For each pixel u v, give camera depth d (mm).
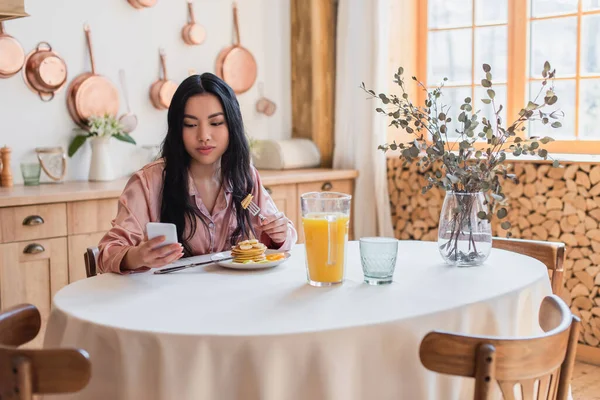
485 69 1958
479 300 1576
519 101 3818
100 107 3609
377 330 1390
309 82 4426
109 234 1964
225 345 1307
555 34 3699
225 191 2203
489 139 1925
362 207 4129
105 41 3654
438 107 4148
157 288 1684
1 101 3318
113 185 3291
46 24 3439
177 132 2078
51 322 1523
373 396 1394
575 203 3367
